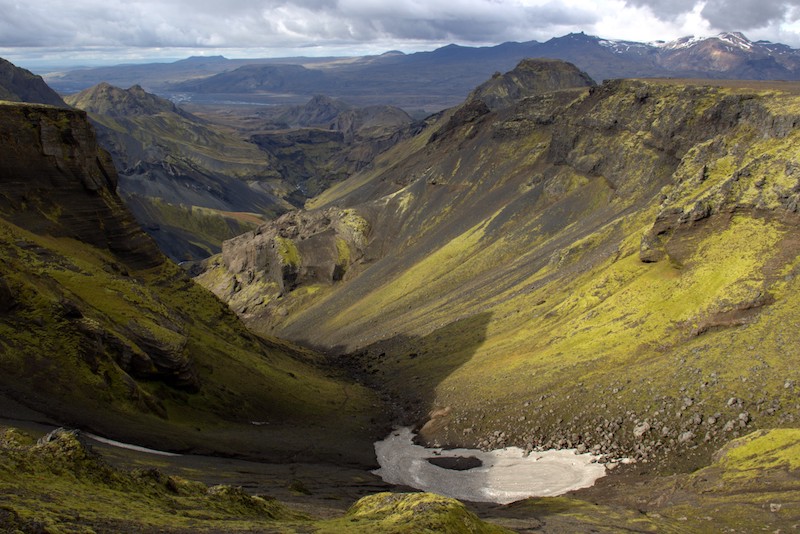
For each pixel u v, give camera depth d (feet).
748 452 209.87
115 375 270.26
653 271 402.31
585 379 323.78
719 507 183.93
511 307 506.89
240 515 136.26
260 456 271.69
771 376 249.96
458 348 477.36
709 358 282.36
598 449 263.49
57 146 416.67
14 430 153.07
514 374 369.71
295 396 392.27
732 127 522.47
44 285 297.74
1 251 310.45
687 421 250.16
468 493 247.09
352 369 538.47
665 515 190.29
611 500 215.92
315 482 234.38
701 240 383.65
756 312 303.89
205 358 370.73
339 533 118.83
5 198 382.83
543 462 265.13
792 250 323.37
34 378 238.07
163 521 113.19
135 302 349.41
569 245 584.81
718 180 422.41
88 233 426.51
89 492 118.01
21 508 96.94
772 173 369.91
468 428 328.08
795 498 175.01
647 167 647.15
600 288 426.10
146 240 469.57
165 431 255.50
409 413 388.16
